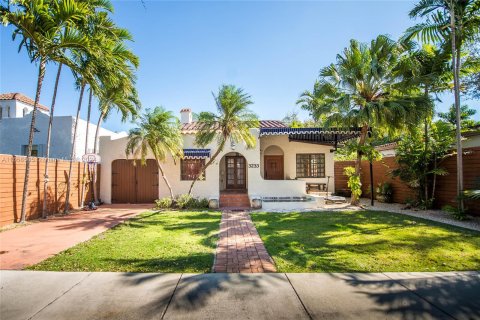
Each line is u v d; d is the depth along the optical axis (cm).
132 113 1944
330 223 1177
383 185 1923
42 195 1391
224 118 1602
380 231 1011
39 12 1120
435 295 507
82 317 432
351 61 1653
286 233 998
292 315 440
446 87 1647
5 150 2359
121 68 1461
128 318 430
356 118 1520
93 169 1873
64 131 2309
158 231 1038
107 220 1288
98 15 1451
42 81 1261
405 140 1594
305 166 2394
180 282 561
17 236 973
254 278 584
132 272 614
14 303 476
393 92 1639
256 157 1911
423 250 774
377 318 431
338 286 545
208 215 1427
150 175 1972
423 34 1391
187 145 1955
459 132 1284
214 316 436
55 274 602
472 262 680
